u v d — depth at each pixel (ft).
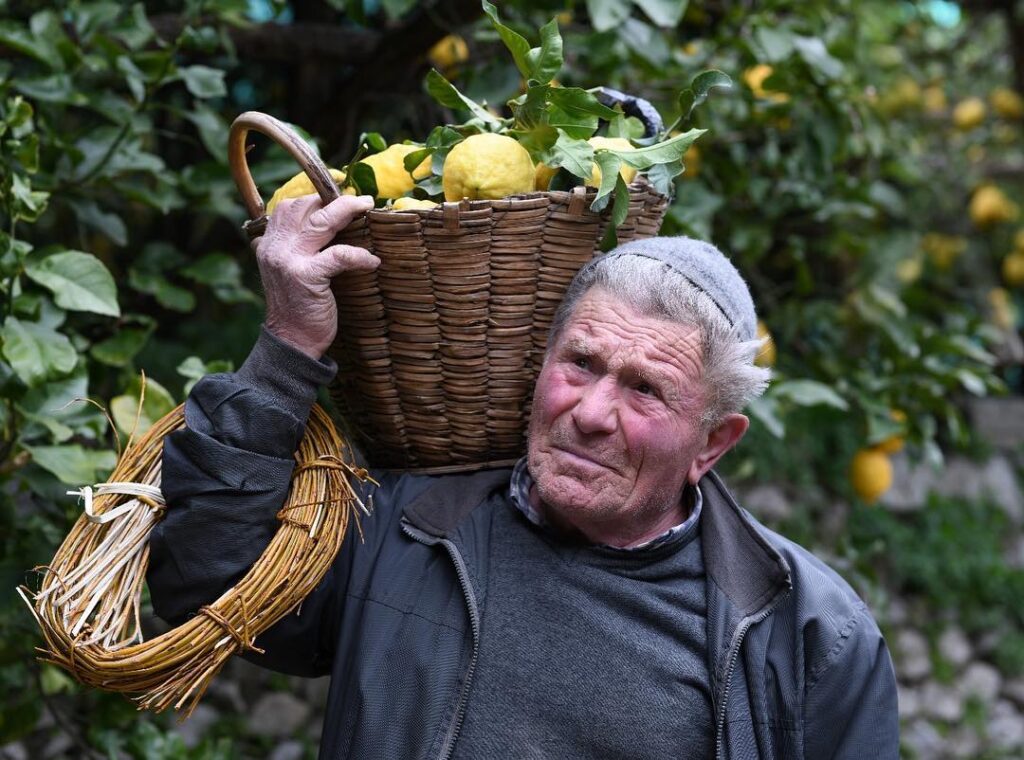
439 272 4.37
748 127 9.05
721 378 4.38
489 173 4.35
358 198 4.29
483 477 4.80
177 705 4.10
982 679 14.43
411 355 4.56
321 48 8.48
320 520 4.33
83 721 7.32
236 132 4.44
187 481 4.19
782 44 7.76
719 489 4.81
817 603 4.60
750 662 4.44
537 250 4.44
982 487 15.97
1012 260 15.40
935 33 15.02
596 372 4.36
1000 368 16.39
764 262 10.53
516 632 4.44
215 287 7.42
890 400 9.14
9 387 5.49
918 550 14.92
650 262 4.39
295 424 4.28
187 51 7.91
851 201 9.41
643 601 4.48
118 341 6.75
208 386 4.30
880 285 12.92
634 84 8.48
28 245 5.42
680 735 4.36
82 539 4.31
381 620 4.50
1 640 6.56
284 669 4.83
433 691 4.36
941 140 14.61
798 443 14.40
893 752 4.63
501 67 7.50
